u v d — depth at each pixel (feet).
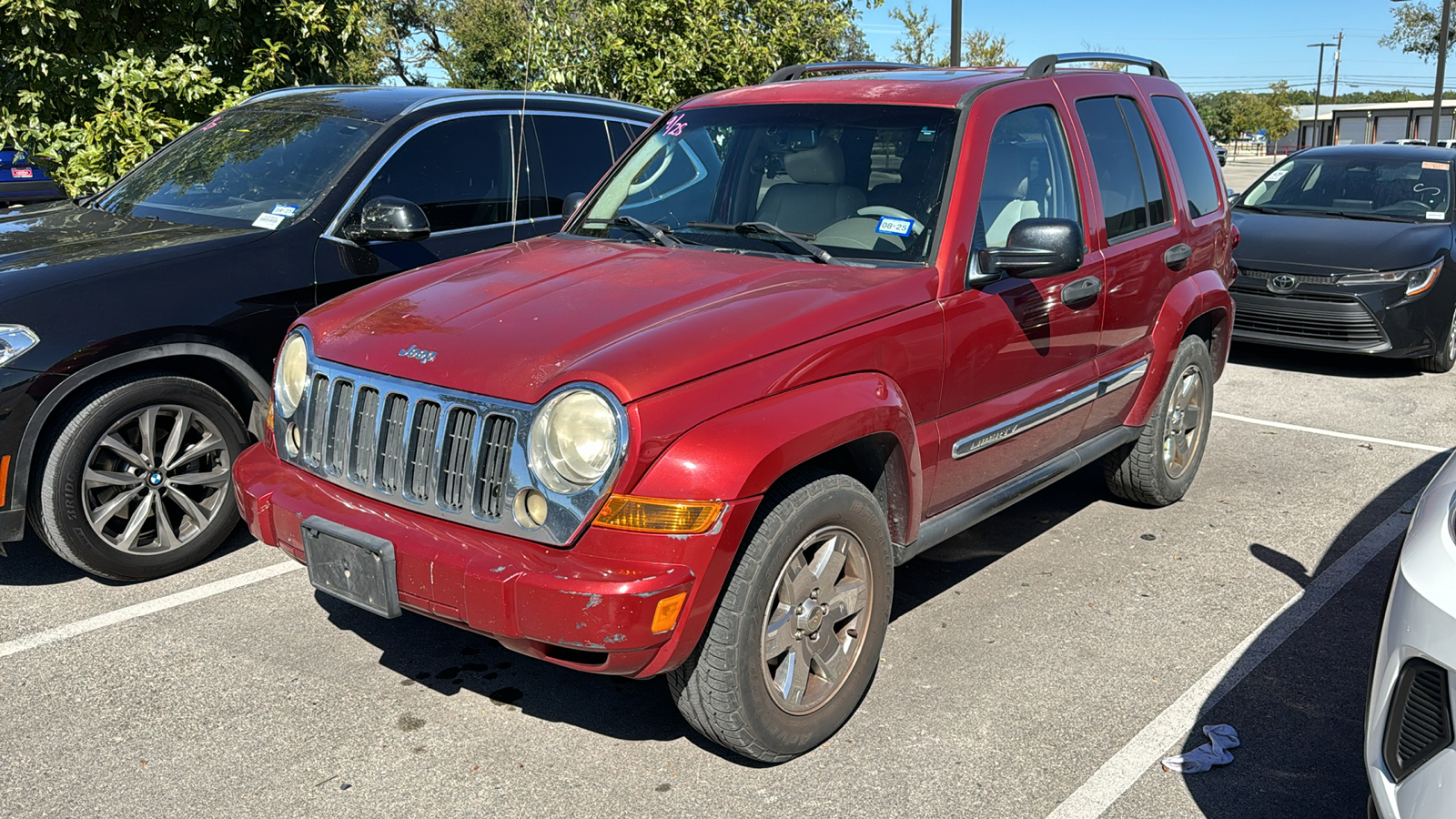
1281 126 259.80
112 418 13.52
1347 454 20.93
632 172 14.46
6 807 9.61
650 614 8.80
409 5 106.32
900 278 11.30
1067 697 11.76
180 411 14.17
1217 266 17.79
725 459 9.05
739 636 9.51
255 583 14.33
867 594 10.83
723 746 10.64
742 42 34.30
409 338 10.30
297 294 15.10
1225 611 13.94
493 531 9.40
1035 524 17.03
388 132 17.04
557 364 9.34
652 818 9.66
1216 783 10.25
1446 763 7.22
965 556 15.72
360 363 10.37
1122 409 15.78
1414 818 7.27
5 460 12.70
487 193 18.06
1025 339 12.71
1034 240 11.45
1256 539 16.46
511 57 57.82
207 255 14.57
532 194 18.72
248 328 14.55
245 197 16.47
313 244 15.48
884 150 12.62
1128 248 14.87
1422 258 26.96
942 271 11.62
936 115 12.73
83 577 14.51
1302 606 14.10
